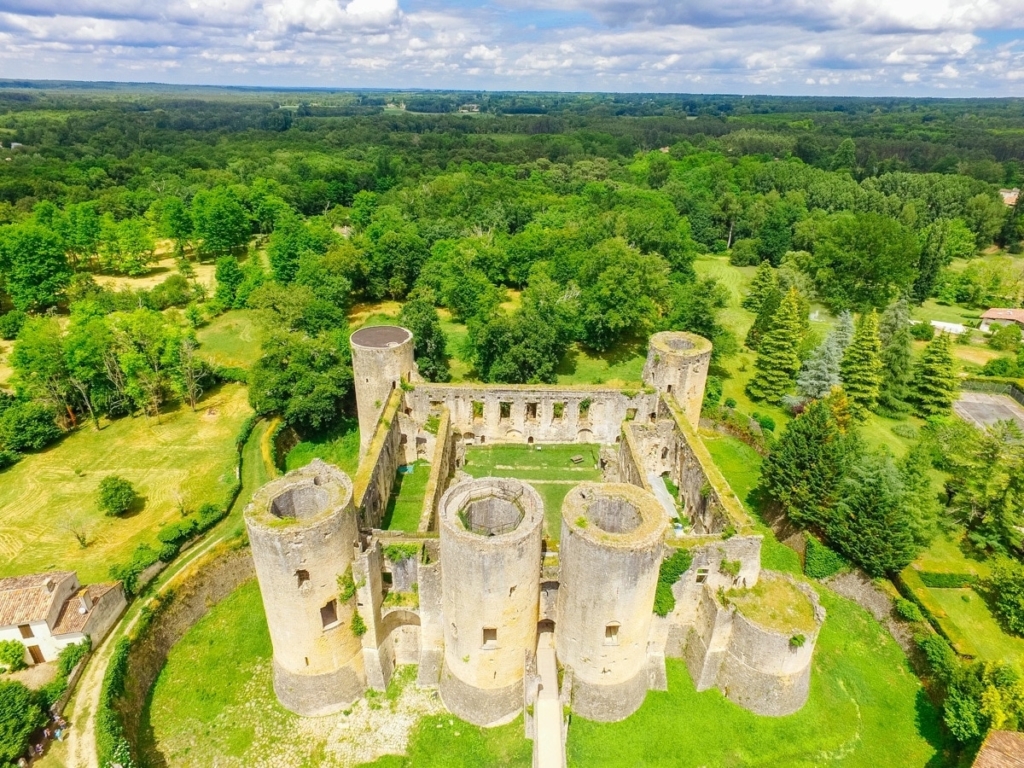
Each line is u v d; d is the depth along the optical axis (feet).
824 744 126.21
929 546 173.68
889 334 286.46
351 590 124.16
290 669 128.57
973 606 157.89
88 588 145.48
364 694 135.13
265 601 121.80
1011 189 613.52
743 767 122.31
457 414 215.31
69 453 220.02
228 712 132.57
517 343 251.19
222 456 217.15
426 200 540.11
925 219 492.54
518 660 126.41
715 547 130.52
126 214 496.64
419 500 191.62
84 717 123.95
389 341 211.00
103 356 237.66
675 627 139.54
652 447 196.13
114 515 185.37
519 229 473.26
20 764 114.52
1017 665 133.39
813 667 143.54
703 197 556.92
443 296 345.72
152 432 233.76
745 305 381.81
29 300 328.90
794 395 265.54
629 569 114.21
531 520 119.55
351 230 487.20
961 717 121.39
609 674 126.21
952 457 189.47
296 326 288.51
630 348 319.06
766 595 134.00
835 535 167.43
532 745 124.67
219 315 349.82
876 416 264.31
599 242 361.10
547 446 222.28
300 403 224.33
